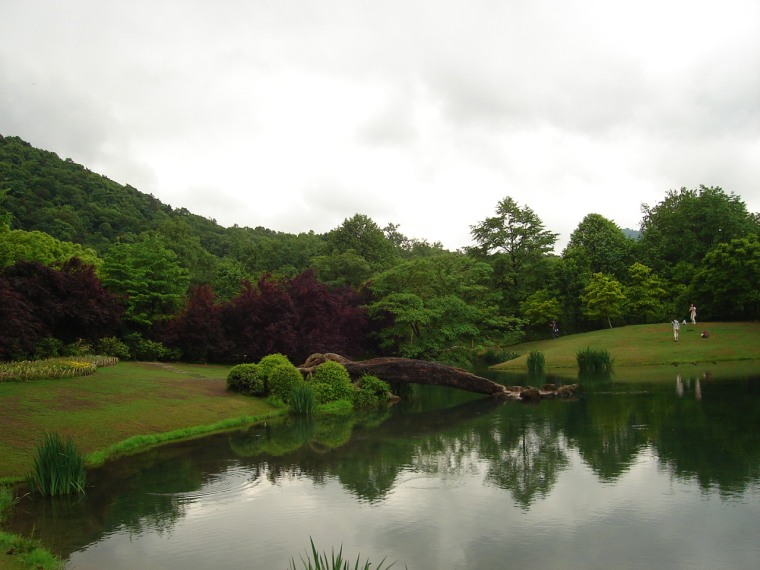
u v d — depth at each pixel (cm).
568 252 5934
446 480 1088
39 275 2353
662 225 6288
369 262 6294
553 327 5350
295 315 3103
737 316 5041
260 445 1459
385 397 2422
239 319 3139
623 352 3925
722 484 991
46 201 7919
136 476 1144
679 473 1068
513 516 866
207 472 1175
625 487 995
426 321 3092
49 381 1800
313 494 1012
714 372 2908
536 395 2341
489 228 5741
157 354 2944
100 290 2534
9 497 967
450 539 778
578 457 1234
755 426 1474
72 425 1386
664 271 5562
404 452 1352
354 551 741
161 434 1538
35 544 759
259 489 1048
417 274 3550
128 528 845
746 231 5216
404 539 782
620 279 5753
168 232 7319
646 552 715
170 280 3512
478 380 2466
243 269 6475
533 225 5631
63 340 2442
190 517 894
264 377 2230
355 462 1255
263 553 742
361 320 3406
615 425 1590
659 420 1622
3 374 1745
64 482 1009
